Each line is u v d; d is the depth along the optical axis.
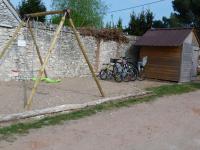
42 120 8.54
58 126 8.16
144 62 19.61
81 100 11.12
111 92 13.34
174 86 16.58
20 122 8.21
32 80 15.23
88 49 18.16
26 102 10.21
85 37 17.91
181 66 18.67
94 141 7.28
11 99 10.57
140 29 31.94
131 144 7.25
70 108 9.80
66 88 13.70
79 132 7.84
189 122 9.52
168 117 9.95
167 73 19.09
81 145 6.96
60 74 16.78
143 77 19.53
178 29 19.53
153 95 13.53
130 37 20.73
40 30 15.41
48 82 15.04
